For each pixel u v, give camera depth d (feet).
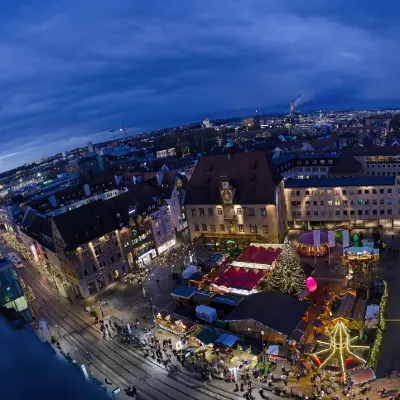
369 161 454.40
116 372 201.57
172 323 230.48
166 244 351.46
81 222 290.76
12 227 450.30
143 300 271.90
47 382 17.57
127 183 495.82
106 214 305.73
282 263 244.63
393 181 321.73
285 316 209.05
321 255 297.53
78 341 234.58
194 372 192.54
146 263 329.93
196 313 235.61
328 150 590.14
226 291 254.88
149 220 332.60
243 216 324.60
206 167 344.28
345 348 177.06
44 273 349.82
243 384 177.99
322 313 217.36
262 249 295.48
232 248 326.65
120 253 308.19
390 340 193.57
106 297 284.20
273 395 170.71
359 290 234.79
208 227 342.44
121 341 227.40
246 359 195.62
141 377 194.70
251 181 322.75
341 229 308.19
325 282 259.60
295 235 340.80
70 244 277.85
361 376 166.61
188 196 344.49
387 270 260.42
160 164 645.92
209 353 205.36
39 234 329.93
